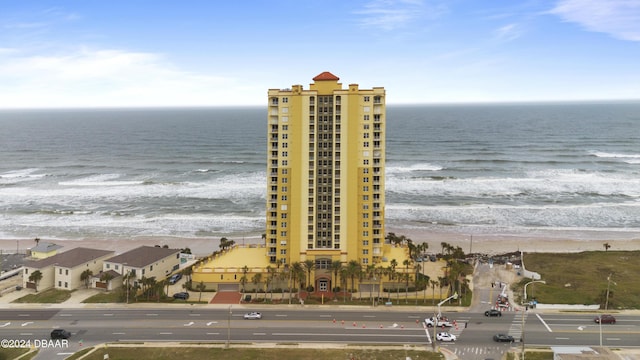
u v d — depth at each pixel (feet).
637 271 425.69
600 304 345.51
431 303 350.43
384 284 371.97
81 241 547.90
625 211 645.10
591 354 252.62
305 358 268.62
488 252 499.51
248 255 404.16
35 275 375.25
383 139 364.79
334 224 368.48
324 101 360.07
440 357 269.85
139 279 370.53
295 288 374.63
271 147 365.61
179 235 568.00
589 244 525.34
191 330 306.55
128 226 601.62
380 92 359.87
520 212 644.69
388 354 273.75
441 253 481.46
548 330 306.96
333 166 363.76
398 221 612.70
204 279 374.84
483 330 307.17
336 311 336.90
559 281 400.88
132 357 269.03
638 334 301.02
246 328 309.22
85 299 359.46
